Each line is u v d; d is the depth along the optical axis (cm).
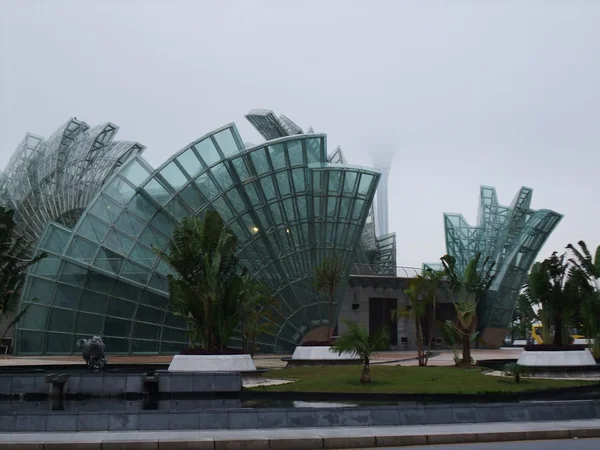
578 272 3775
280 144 5341
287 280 5325
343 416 1628
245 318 4225
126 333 5078
